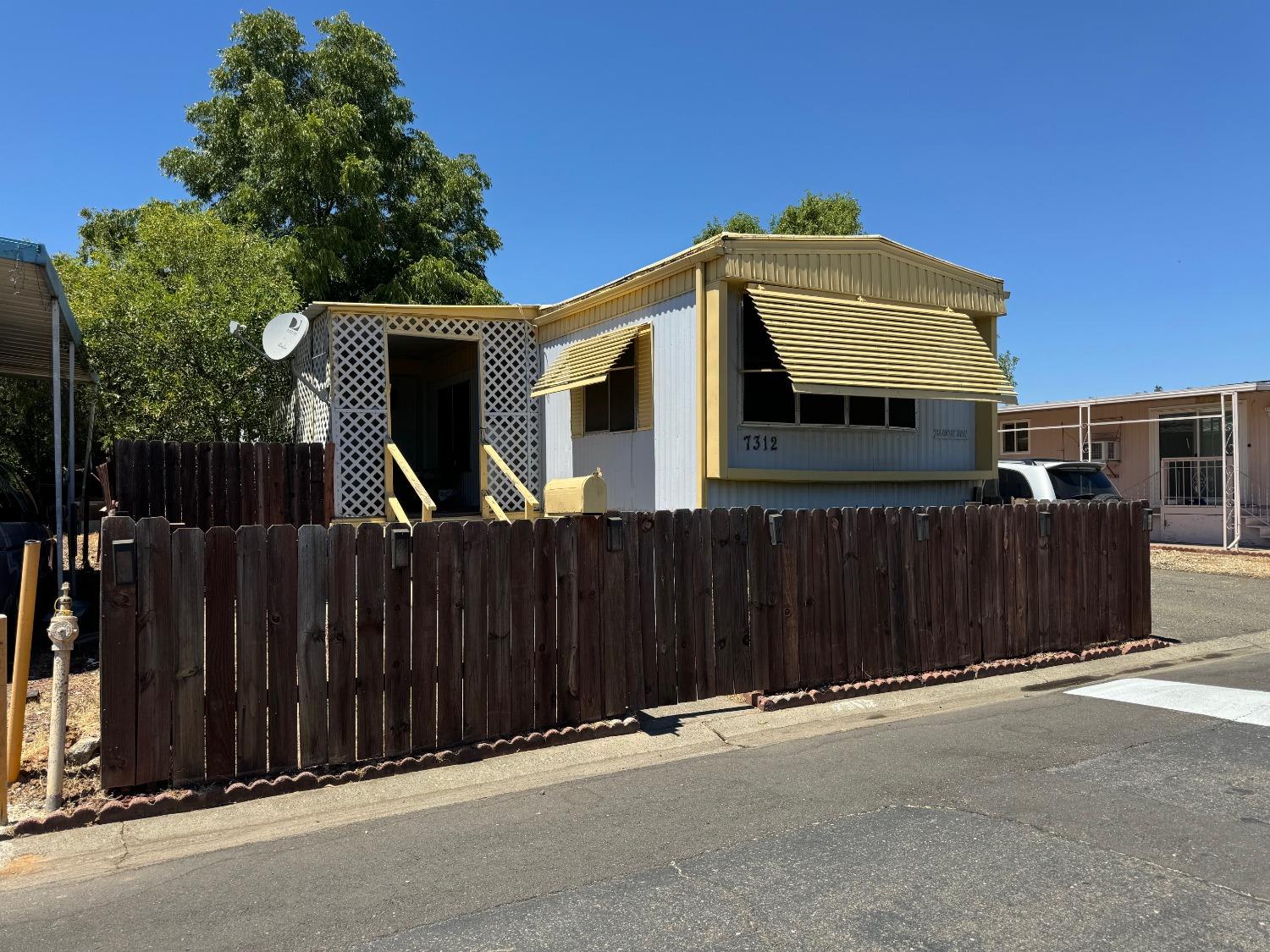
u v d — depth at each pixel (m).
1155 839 3.86
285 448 8.76
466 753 5.00
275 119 17.69
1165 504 18.16
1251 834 3.91
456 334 11.45
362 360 10.73
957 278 10.52
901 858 3.69
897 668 6.80
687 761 5.11
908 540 6.88
